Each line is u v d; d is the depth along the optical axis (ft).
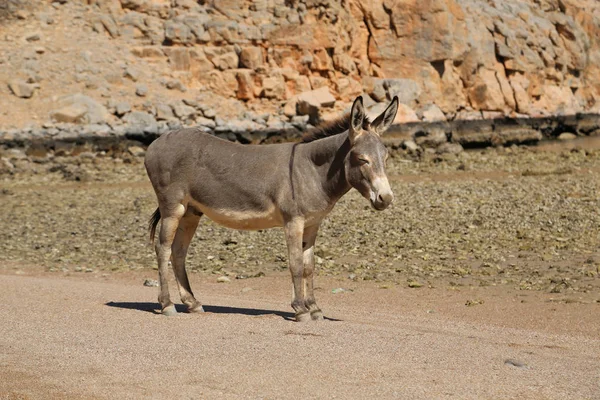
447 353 41.39
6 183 167.43
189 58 252.62
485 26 304.30
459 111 282.15
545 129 280.92
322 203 48.62
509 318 58.75
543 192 136.36
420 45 275.39
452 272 79.15
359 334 45.44
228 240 98.27
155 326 47.06
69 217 123.34
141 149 211.41
